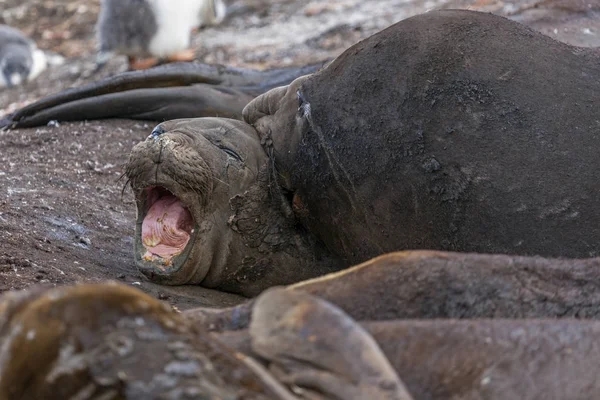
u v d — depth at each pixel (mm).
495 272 14727
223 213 22734
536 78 20766
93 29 60719
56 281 19578
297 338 12320
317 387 11992
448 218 20500
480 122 20438
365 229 21906
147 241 22703
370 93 21688
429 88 20953
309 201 22812
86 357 11016
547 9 31797
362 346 12180
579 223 19781
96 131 31562
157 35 45125
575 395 12562
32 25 62375
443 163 20438
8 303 11414
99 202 26625
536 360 12875
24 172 27812
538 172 19984
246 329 13430
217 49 48188
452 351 12969
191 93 31641
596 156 20016
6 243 21312
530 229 19891
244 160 23078
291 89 23609
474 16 22031
